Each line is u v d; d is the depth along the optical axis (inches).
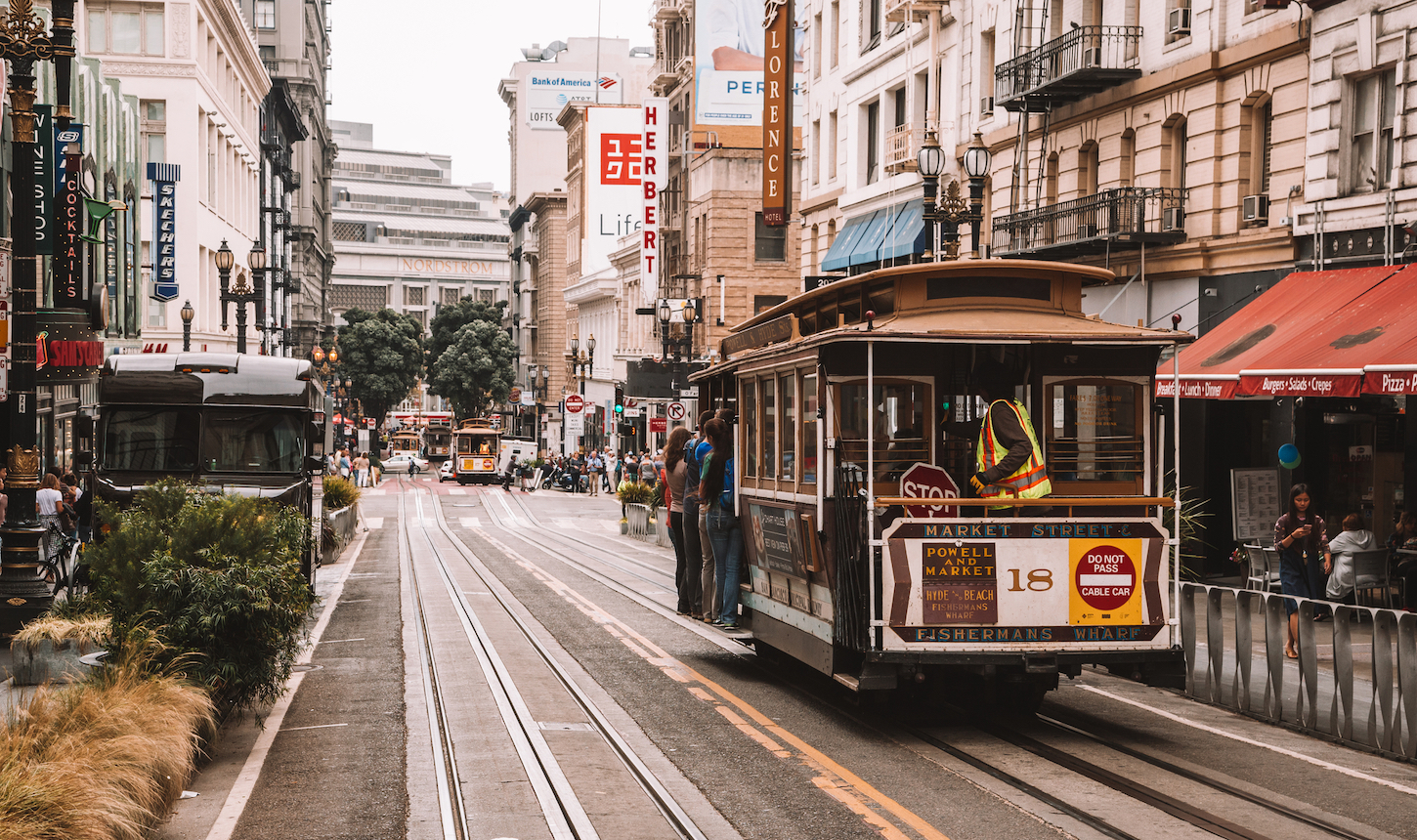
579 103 3725.4
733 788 329.4
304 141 3887.8
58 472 873.5
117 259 1568.7
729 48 1923.0
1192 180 891.4
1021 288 406.0
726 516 521.3
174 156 1852.9
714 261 2122.3
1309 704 409.4
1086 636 375.2
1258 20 831.1
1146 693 484.7
